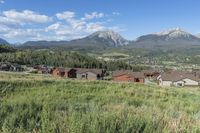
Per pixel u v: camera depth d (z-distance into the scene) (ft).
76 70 360.07
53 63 506.07
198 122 23.40
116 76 340.39
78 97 82.48
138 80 336.08
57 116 21.79
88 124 17.88
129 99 78.33
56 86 126.52
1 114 24.79
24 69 378.53
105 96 86.63
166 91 128.47
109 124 18.45
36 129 19.83
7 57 488.02
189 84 314.96
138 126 19.13
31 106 28.63
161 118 22.20
